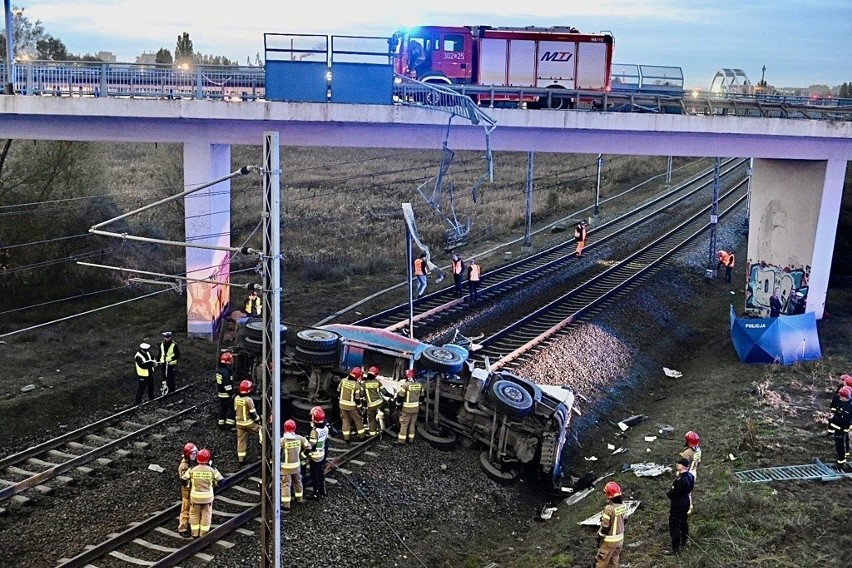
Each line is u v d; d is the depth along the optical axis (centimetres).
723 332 3072
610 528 1298
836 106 3155
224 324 2188
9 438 1841
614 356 2573
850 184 4053
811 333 2558
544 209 5275
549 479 1738
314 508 1492
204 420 1928
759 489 1612
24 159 3206
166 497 1553
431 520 1538
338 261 3691
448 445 1800
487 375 1827
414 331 2600
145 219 3959
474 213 5109
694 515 1523
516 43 3441
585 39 3472
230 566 1303
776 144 2925
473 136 2752
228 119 2436
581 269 3675
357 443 1783
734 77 4009
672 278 3606
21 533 1397
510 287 3288
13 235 3039
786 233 3127
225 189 2705
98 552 1320
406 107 2522
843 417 1719
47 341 2489
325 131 2600
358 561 1370
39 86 2417
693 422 2061
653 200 5569
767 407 2106
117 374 2220
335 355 1900
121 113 2384
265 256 1133
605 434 2080
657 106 2969
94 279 3091
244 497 1557
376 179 6512
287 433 1477
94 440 1820
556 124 2703
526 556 1451
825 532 1459
